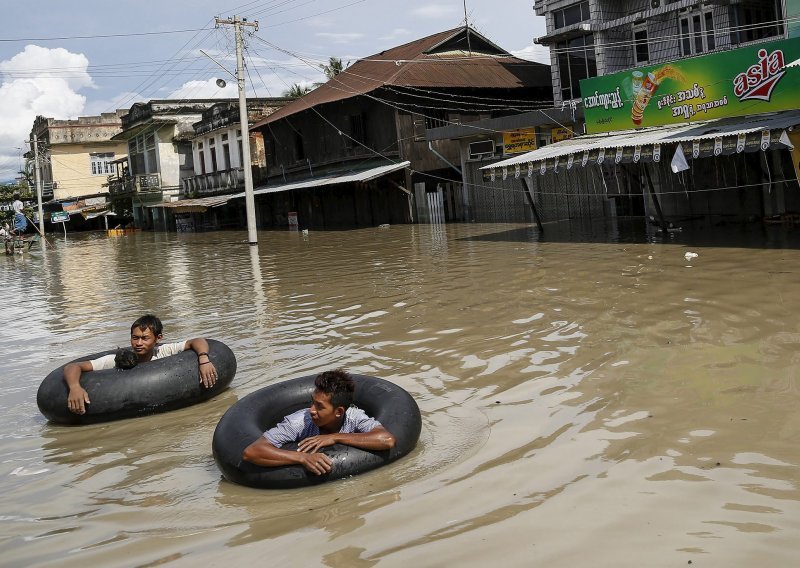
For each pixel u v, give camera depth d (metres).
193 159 52.28
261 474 4.98
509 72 34.59
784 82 15.93
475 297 11.68
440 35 36.75
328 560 3.96
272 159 42.69
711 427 5.44
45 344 11.29
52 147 66.81
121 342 10.95
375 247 22.22
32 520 4.87
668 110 18.62
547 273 13.37
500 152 27.75
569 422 5.81
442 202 29.81
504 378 7.19
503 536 4.07
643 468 4.83
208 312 12.84
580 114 22.59
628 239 17.34
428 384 7.25
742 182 18.80
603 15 24.84
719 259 12.95
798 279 10.53
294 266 19.25
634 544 3.88
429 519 4.35
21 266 28.86
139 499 5.07
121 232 52.72
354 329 10.17
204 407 7.09
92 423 6.88
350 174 33.94
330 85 39.28
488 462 5.14
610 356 7.57
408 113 32.00
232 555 4.11
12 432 6.89
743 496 4.33
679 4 21.88
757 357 7.07
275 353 9.14
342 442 5.11
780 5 21.09
